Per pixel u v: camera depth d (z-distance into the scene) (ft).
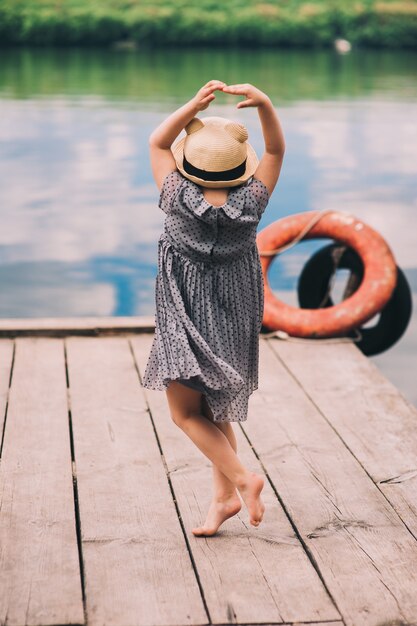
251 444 14.01
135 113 60.39
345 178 44.09
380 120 59.47
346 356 18.47
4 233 35.40
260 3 104.32
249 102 10.23
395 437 14.39
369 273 20.22
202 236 10.18
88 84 73.26
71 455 13.53
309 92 71.61
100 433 14.30
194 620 9.51
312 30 103.14
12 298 28.99
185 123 10.37
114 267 32.35
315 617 9.61
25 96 66.80
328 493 12.42
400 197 40.93
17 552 10.69
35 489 12.35
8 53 91.91
